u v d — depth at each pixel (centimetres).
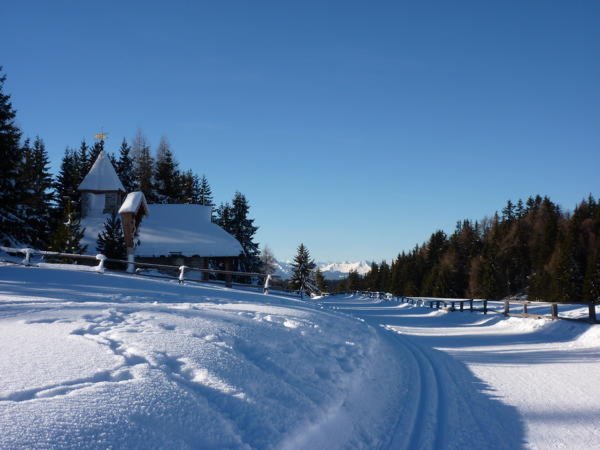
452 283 7844
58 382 404
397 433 599
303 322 994
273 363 629
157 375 457
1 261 1922
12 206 3259
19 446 297
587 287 5519
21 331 569
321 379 665
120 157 6706
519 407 753
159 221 3762
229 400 464
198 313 834
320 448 484
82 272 1642
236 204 7381
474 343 1586
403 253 11088
